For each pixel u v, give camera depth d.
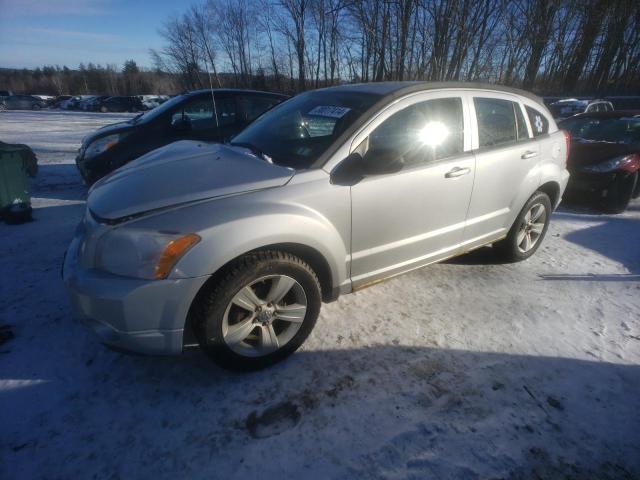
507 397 2.15
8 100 38.16
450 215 2.94
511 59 11.30
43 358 2.37
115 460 1.77
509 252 3.70
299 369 2.33
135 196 2.06
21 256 3.76
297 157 2.48
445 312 2.94
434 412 2.04
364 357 2.44
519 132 3.44
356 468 1.75
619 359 2.48
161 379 2.24
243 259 2.05
